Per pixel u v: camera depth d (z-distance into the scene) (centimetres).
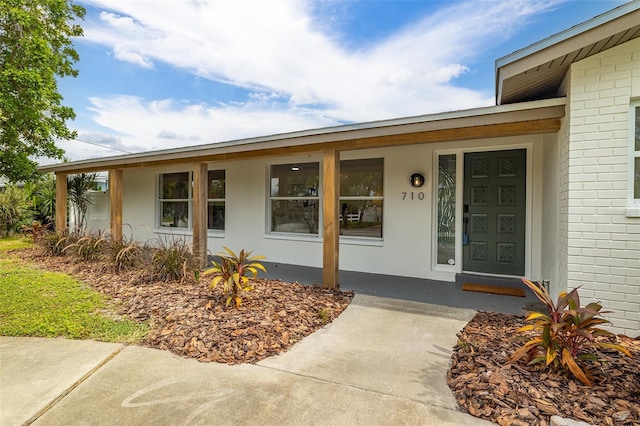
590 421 192
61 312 405
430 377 262
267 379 258
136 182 1002
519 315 389
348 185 671
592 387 225
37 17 1239
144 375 264
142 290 486
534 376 242
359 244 653
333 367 278
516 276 538
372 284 543
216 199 855
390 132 447
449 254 586
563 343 246
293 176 740
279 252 752
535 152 515
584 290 341
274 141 542
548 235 462
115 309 418
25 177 1369
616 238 329
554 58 334
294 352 306
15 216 1165
